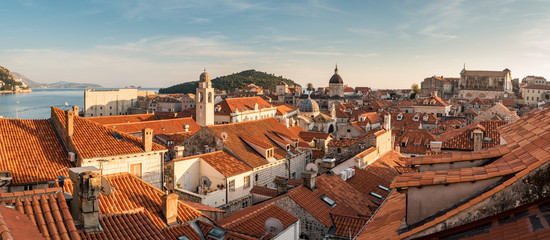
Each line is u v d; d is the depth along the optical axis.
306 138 83.69
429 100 192.75
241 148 60.09
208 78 130.75
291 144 71.19
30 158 40.50
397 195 24.62
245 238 26.48
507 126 21.39
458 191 13.31
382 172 52.28
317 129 162.38
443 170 15.55
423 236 13.02
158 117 123.62
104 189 23.83
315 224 32.84
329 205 35.91
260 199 42.75
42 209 16.98
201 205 37.84
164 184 48.88
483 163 15.35
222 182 50.66
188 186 51.03
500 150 15.40
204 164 52.22
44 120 47.94
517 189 11.75
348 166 51.16
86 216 20.94
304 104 187.62
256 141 62.25
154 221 27.62
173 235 26.20
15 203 17.06
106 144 44.38
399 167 55.75
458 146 50.81
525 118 20.77
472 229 12.22
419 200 13.97
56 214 16.78
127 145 45.41
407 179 14.35
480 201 12.18
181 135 71.88
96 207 21.25
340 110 183.75
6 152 39.91
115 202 28.84
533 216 11.06
